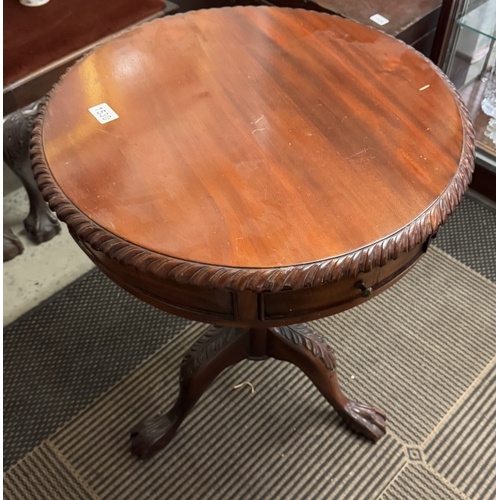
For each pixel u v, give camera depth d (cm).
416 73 84
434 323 123
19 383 115
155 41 91
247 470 103
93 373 117
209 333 100
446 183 69
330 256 62
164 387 115
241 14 96
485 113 147
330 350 100
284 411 111
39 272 135
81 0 127
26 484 102
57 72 119
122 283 73
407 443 106
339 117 78
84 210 67
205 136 75
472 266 133
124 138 75
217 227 65
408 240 64
